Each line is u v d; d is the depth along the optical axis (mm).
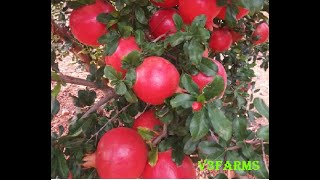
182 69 400
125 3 416
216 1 385
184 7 396
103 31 427
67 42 624
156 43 390
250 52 736
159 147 392
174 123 406
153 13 473
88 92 476
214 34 502
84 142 407
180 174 391
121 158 358
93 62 688
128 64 368
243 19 589
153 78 348
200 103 340
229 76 652
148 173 389
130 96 363
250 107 683
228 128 333
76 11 430
